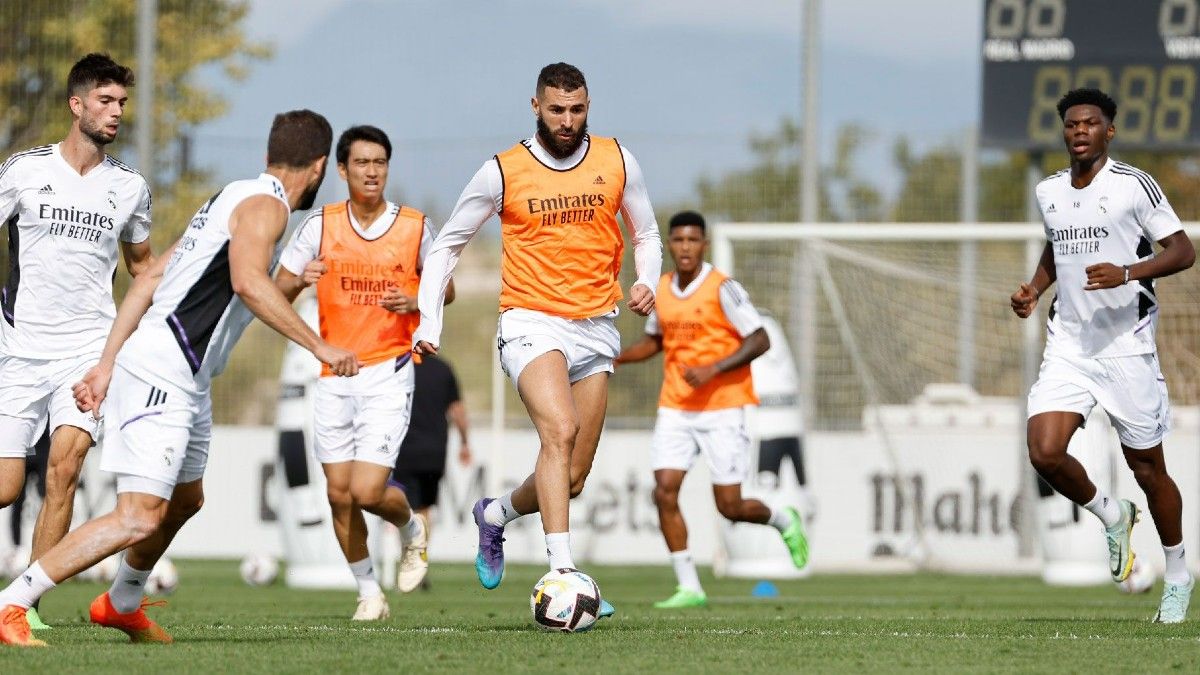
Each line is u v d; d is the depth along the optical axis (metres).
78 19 61.41
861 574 62.84
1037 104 62.72
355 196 32.59
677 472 39.53
